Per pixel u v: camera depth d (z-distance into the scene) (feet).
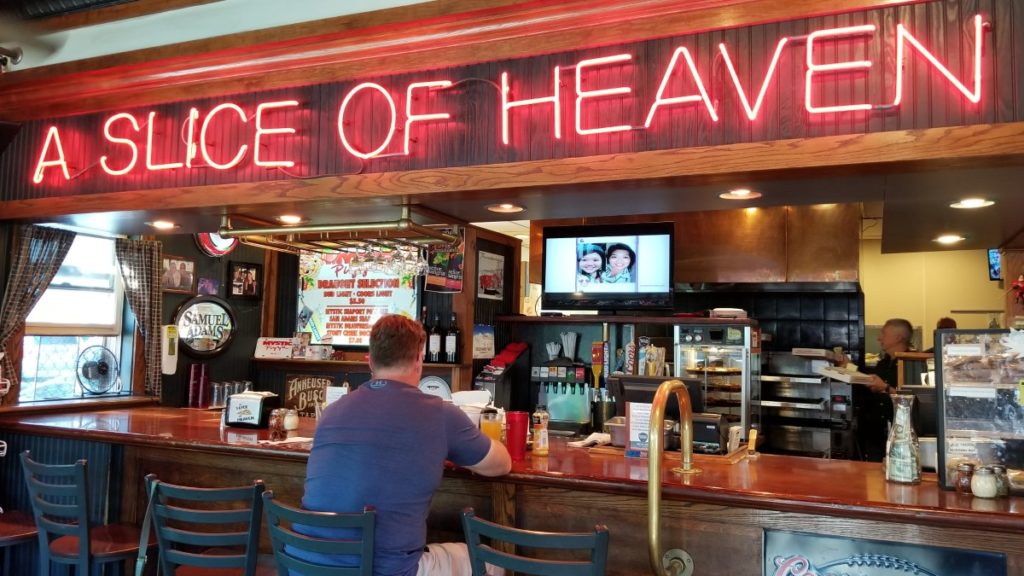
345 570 7.63
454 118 11.11
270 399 13.47
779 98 9.34
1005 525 7.41
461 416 8.58
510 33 10.69
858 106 8.87
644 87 10.01
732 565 8.75
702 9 9.66
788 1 9.27
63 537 11.14
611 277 18.62
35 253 15.79
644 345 18.52
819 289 20.29
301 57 12.13
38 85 14.24
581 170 10.21
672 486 8.79
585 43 10.32
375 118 11.66
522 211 12.43
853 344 21.34
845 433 19.44
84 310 17.95
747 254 21.01
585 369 19.22
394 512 7.79
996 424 8.59
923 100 8.73
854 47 9.06
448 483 10.31
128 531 11.47
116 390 18.44
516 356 19.63
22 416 14.75
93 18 13.91
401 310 20.06
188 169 13.08
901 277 32.24
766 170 9.29
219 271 20.66
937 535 7.93
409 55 11.39
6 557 13.66
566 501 9.61
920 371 18.93
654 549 8.13
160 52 13.16
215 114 12.89
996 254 26.09
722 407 17.17
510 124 10.75
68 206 14.01
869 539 8.18
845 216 20.29
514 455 10.53
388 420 7.96
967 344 8.76
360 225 12.42
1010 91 8.41
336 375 20.51
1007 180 9.57
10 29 14.51
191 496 9.04
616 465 10.07
